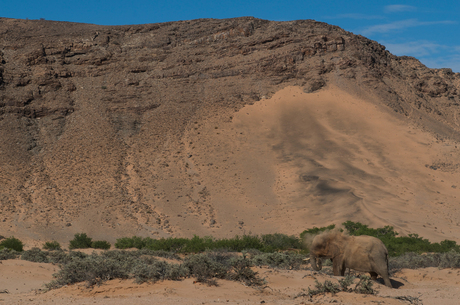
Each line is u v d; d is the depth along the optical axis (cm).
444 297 946
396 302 828
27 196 5953
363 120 8588
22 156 7294
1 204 5628
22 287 1227
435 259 1589
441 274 1366
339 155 7419
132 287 987
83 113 8875
